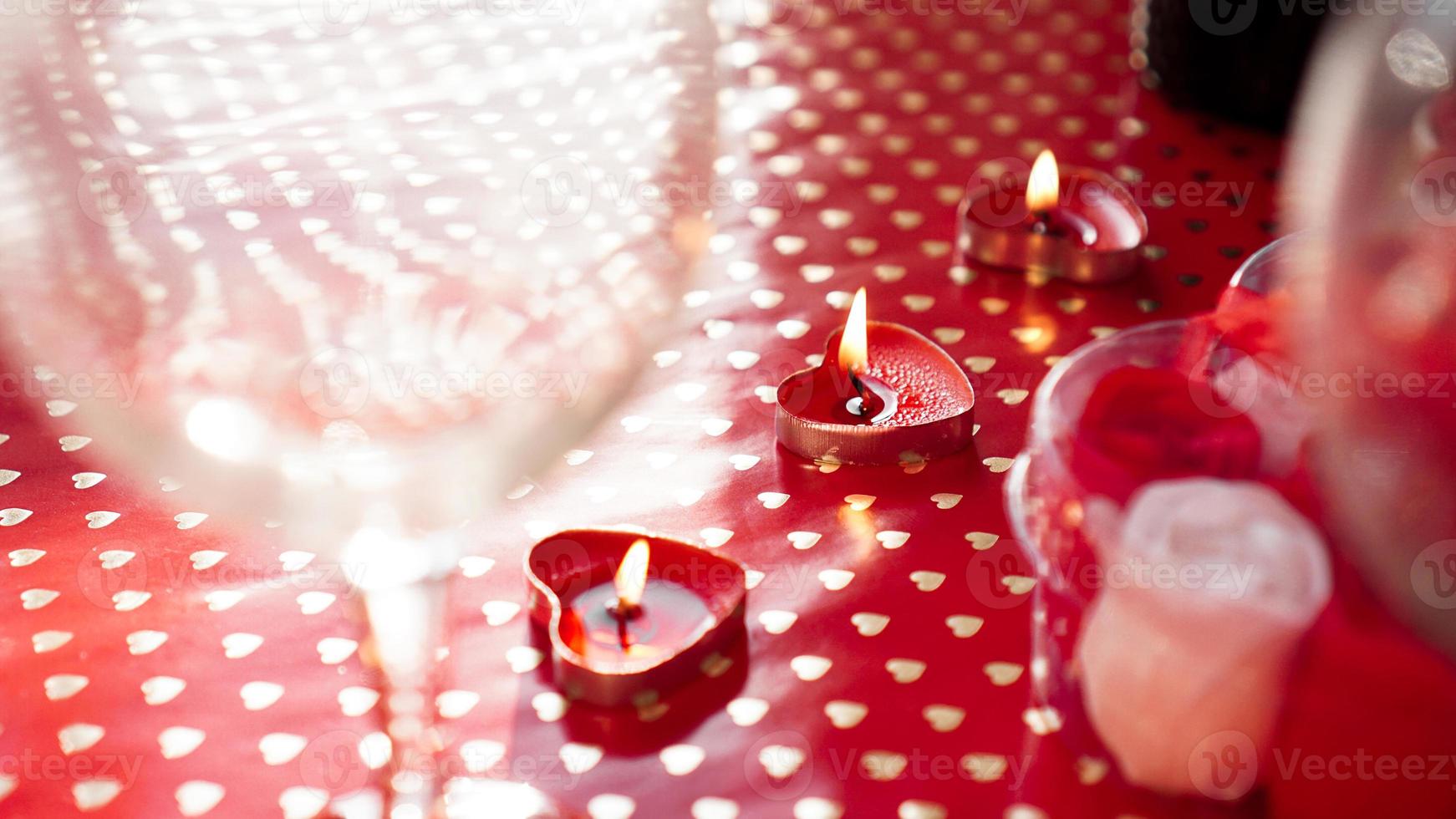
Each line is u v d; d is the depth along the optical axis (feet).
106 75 1.07
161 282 1.07
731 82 1.98
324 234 1.08
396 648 1.22
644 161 1.10
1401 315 1.09
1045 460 1.22
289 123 1.08
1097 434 1.20
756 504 1.43
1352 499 1.13
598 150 1.09
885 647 1.33
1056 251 1.64
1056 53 2.05
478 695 1.30
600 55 1.12
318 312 1.08
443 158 1.09
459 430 1.09
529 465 1.11
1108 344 1.25
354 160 1.08
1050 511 1.23
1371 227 1.09
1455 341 1.09
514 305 1.09
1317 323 1.11
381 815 1.24
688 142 1.11
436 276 1.08
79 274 1.07
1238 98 1.87
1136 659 1.19
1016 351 1.57
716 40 1.13
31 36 1.07
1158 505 1.18
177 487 1.13
